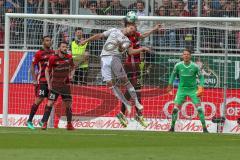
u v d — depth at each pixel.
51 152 22.67
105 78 35.16
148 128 39.31
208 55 39.47
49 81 36.34
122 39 34.72
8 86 40.00
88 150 23.52
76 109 39.97
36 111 38.41
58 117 39.84
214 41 39.56
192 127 39.00
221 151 23.56
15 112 40.97
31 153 22.28
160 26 37.16
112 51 34.94
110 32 34.94
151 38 39.69
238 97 39.09
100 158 20.88
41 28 41.03
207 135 33.41
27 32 41.12
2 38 42.78
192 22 39.25
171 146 25.53
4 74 39.72
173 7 41.81
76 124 40.00
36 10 42.81
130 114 38.94
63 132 34.03
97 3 42.53
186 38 39.66
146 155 21.88
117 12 42.19
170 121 39.25
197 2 41.66
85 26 40.44
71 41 40.62
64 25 40.59
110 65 34.91
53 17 39.47
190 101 38.97
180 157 21.38
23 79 40.97
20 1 42.94
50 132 33.66
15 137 29.28
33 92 40.84
